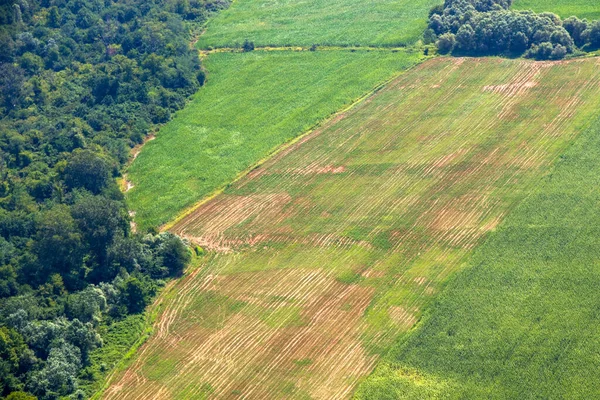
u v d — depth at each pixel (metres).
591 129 115.38
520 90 128.50
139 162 126.06
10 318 89.12
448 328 84.88
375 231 102.56
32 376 84.50
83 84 145.00
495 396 76.50
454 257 95.88
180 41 154.62
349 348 85.31
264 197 113.12
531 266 91.38
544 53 136.62
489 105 125.94
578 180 104.81
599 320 82.88
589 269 89.50
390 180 112.06
